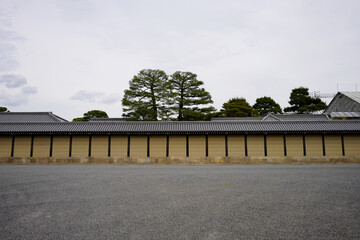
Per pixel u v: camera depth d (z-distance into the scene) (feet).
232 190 29.86
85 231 16.97
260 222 18.65
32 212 21.25
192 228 17.47
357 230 17.04
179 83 145.48
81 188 31.32
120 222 18.69
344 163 67.62
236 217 19.79
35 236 16.15
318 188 31.01
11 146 77.71
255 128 76.79
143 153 77.66
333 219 19.27
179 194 27.78
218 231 16.94
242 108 155.94
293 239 15.65
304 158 68.28
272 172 47.16
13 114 111.14
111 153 77.66
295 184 33.81
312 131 74.28
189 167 58.08
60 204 23.75
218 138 77.77
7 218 19.70
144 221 18.89
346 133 76.02
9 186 32.91
